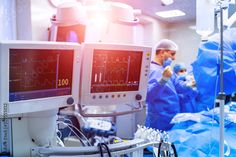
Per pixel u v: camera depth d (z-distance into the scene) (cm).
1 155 125
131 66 134
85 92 124
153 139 154
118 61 129
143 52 135
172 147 146
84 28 178
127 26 183
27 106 106
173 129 216
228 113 186
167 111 279
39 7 209
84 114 131
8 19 212
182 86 280
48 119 126
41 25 208
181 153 189
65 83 116
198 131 195
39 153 120
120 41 183
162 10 379
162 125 279
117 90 132
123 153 131
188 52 413
